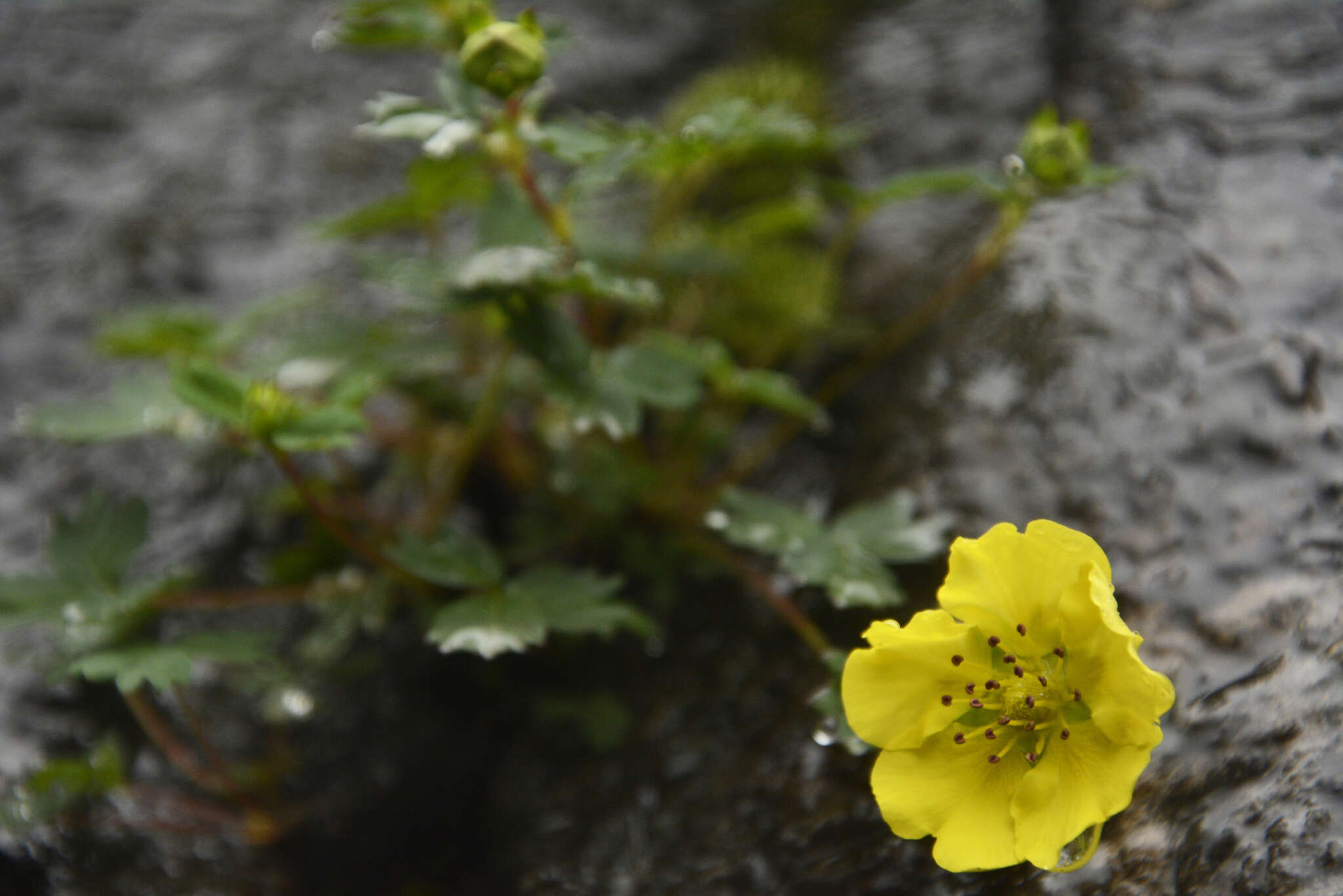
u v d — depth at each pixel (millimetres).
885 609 435
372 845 462
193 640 428
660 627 467
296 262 579
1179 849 388
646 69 692
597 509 466
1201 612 409
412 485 509
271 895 451
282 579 462
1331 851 380
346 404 433
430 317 536
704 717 448
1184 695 402
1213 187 457
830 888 412
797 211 480
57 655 440
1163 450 427
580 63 680
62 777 438
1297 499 415
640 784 446
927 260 523
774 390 448
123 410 439
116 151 627
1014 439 440
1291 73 470
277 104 649
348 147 637
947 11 657
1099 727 384
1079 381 438
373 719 471
